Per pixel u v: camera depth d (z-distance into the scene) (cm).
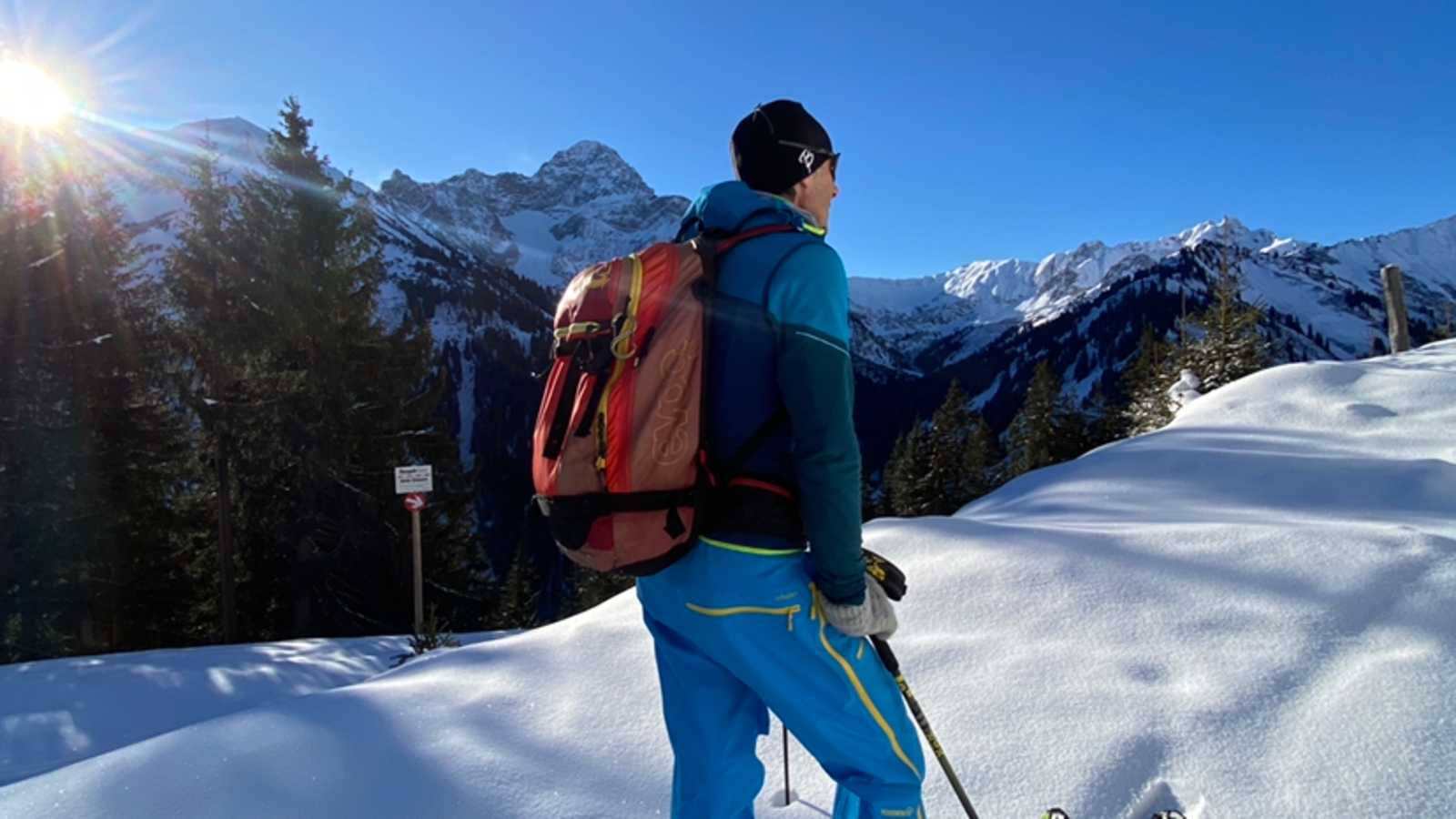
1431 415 599
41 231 1628
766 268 129
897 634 270
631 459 126
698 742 149
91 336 1672
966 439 4659
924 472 4281
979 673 237
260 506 1970
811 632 135
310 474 1895
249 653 1091
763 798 205
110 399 1736
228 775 228
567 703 260
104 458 1705
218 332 1861
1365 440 568
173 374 1819
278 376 1811
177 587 1902
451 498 2192
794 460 127
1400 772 170
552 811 208
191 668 962
